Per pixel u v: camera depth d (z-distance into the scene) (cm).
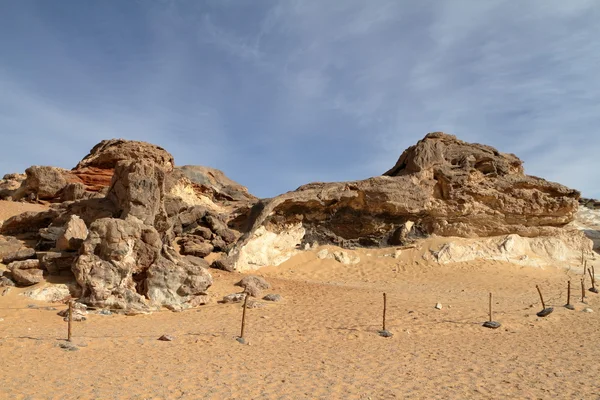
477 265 2706
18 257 1756
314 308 1697
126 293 1543
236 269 2458
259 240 2684
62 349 1095
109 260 1578
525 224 2994
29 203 2998
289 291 1975
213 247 2630
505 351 1279
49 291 1542
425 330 1475
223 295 1822
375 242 2952
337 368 1076
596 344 1366
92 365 1002
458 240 2898
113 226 1599
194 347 1196
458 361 1170
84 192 2792
